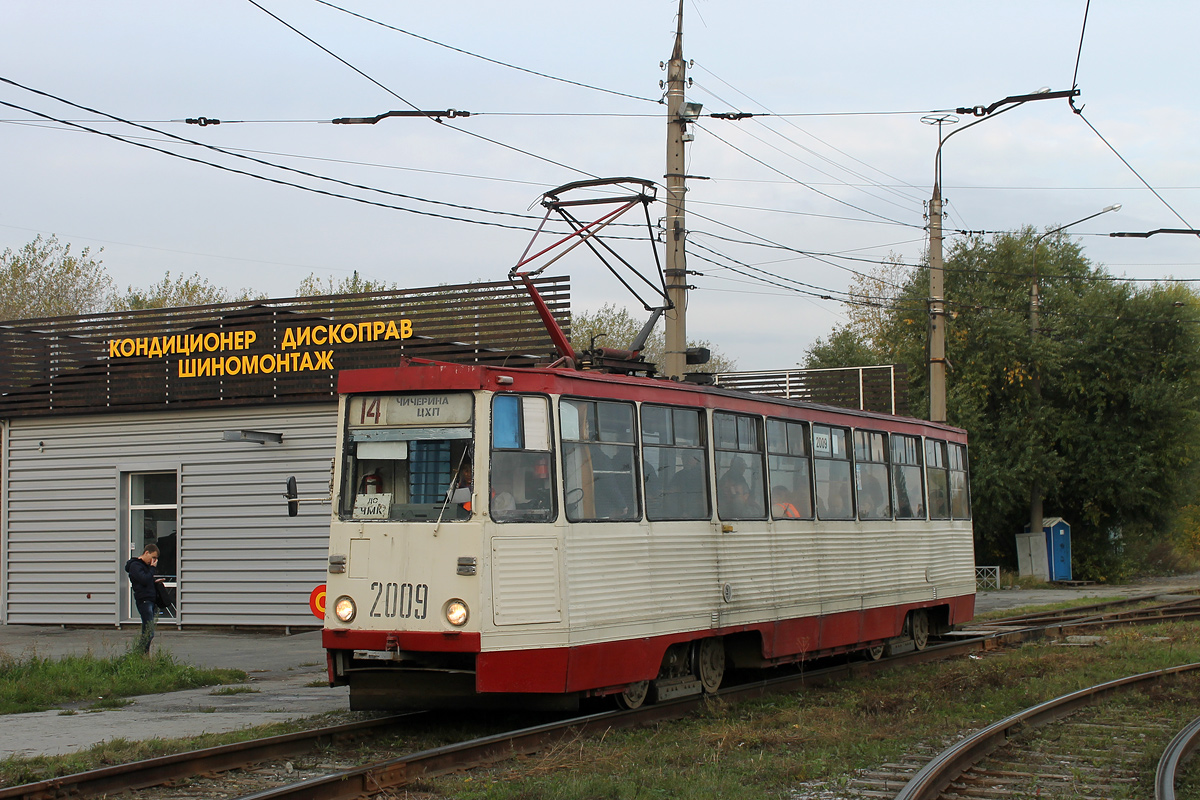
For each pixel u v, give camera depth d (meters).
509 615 9.24
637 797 7.19
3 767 7.77
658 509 10.86
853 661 15.14
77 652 16.25
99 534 20.27
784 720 10.40
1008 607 26.52
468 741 8.30
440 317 18.09
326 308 18.95
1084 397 37.94
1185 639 17.52
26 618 20.58
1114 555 39.81
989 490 36.81
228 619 19.28
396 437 9.72
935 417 22.67
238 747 8.08
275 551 19.14
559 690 9.46
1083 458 37.84
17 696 11.55
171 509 20.09
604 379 10.42
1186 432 36.62
